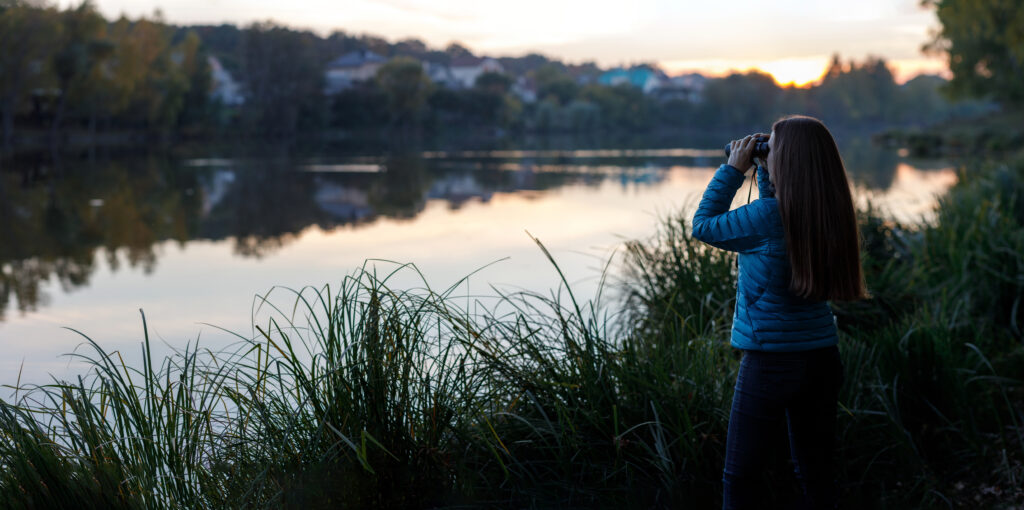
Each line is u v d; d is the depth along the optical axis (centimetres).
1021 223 589
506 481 272
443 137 6900
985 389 353
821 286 208
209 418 260
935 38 3638
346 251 857
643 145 4891
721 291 419
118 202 1374
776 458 288
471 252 836
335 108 7694
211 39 11369
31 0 4141
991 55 3384
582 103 10350
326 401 264
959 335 399
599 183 1798
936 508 268
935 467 299
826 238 208
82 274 732
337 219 1149
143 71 5203
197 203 1370
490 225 1065
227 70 9112
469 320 317
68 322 551
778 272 214
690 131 12600
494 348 303
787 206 211
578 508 263
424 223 1092
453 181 1873
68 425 239
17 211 1217
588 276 675
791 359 212
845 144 4806
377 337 269
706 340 339
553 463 283
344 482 252
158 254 848
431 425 270
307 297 611
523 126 9588
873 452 303
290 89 6831
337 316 270
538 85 12812
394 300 279
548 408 296
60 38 4397
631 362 311
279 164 2603
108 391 246
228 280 701
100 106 4909
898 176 1948
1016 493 276
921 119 15812
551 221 1100
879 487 285
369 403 262
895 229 590
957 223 538
